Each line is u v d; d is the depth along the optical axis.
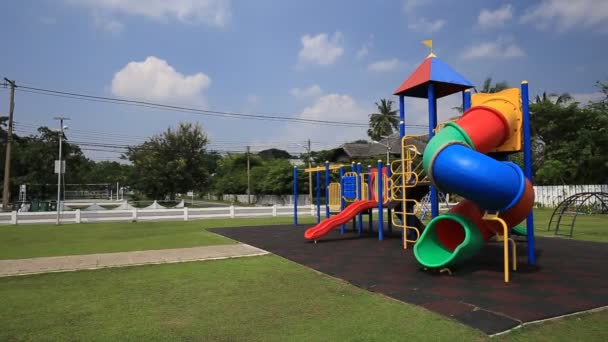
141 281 7.02
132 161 41.34
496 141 7.84
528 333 4.24
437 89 11.47
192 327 4.62
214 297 5.93
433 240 7.82
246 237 13.36
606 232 14.30
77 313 5.21
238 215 23.41
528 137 7.91
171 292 6.25
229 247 10.95
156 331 4.51
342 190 14.88
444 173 6.75
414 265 8.13
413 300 5.53
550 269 7.51
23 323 4.82
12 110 32.06
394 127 59.41
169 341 4.20
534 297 5.58
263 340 4.19
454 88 11.38
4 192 31.42
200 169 41.94
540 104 34.84
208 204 47.84
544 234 13.80
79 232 15.67
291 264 8.53
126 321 4.87
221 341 4.18
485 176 6.38
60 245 11.76
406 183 10.68
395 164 13.17
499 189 6.42
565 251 9.70
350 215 12.77
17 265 8.50
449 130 7.34
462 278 6.84
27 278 7.35
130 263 8.70
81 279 7.23
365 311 5.12
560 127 34.09
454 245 8.00
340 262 8.63
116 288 6.55
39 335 4.42
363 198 13.82
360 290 6.23
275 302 5.62
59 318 5.01
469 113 8.00
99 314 5.16
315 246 11.16
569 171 30.83
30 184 43.94
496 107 8.14
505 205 6.66
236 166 61.47
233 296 5.98
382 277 7.05
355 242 12.00
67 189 58.72
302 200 43.06
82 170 68.25
